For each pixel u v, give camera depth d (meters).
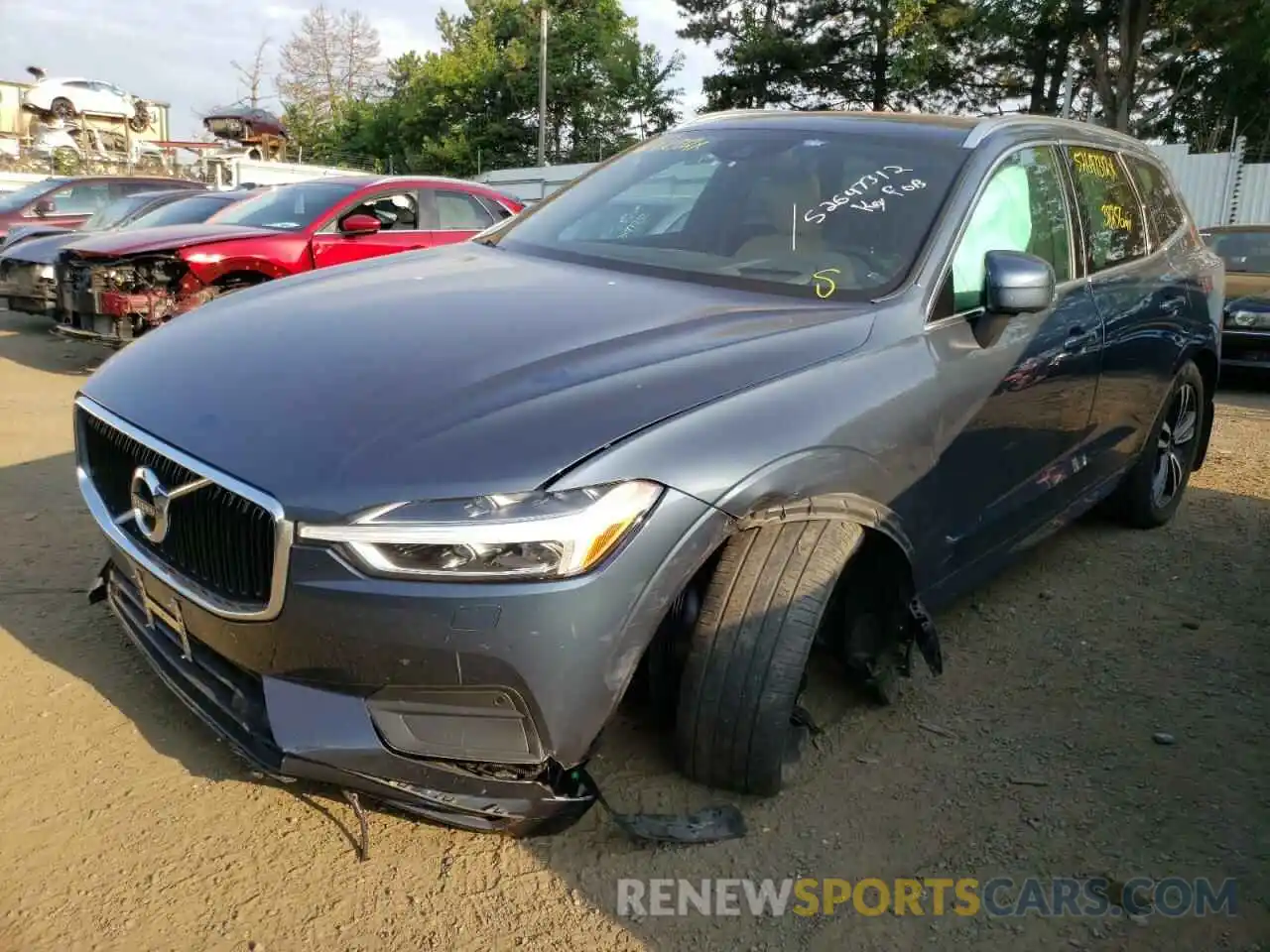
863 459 2.65
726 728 2.57
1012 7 30.14
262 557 2.21
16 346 9.74
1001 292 3.01
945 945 2.31
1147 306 4.32
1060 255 3.77
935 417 2.91
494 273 3.28
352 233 8.59
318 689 2.25
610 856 2.52
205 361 2.71
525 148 48.31
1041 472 3.66
